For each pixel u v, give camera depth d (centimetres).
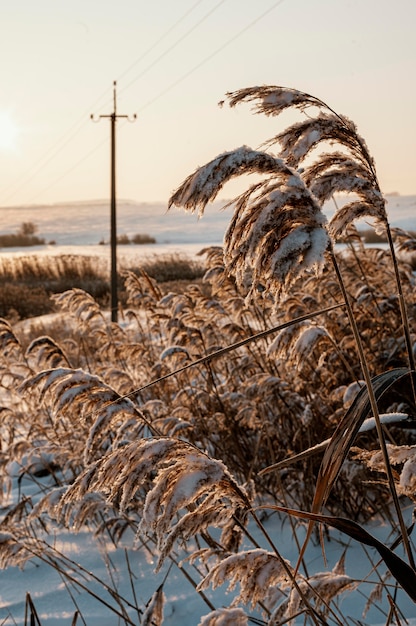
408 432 446
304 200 175
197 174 175
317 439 467
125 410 286
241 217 178
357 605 331
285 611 242
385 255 637
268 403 497
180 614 353
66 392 288
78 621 361
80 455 514
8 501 572
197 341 533
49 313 2191
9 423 621
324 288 570
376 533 408
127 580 402
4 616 376
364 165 210
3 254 6606
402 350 502
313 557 394
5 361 639
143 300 711
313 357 507
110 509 516
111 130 2547
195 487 211
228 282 591
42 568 437
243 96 200
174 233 9450
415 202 11638
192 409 526
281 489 420
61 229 11038
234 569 225
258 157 177
